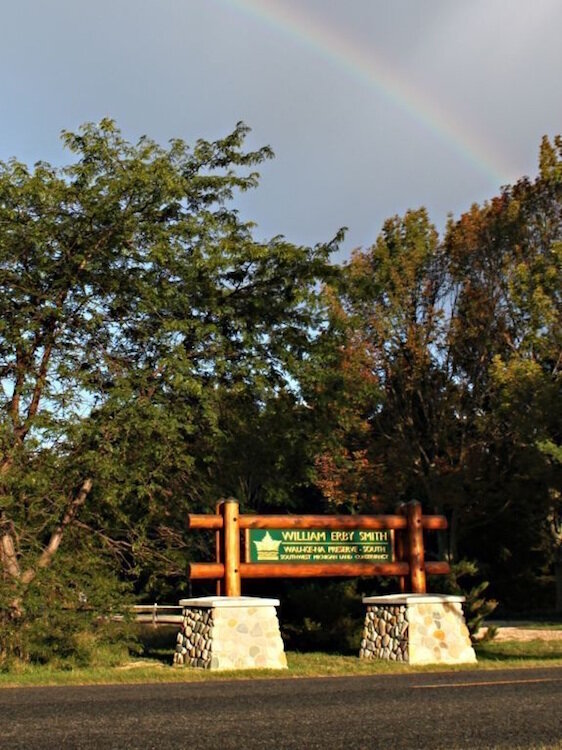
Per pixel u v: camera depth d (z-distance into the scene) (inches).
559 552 1202.6
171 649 717.9
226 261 684.1
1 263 621.3
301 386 753.6
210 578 582.6
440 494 1118.4
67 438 588.4
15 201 620.1
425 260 1163.3
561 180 1088.8
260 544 597.9
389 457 1127.6
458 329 1125.1
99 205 625.3
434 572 634.8
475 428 1145.4
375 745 257.0
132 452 621.6
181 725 295.1
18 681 467.2
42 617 568.1
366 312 1119.0
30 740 268.7
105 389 621.3
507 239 1114.7
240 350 730.2
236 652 531.8
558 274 972.6
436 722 299.4
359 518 624.7
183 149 724.7
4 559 597.0
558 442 1001.5
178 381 625.3
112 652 597.3
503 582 1385.3
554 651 725.9
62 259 634.8
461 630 593.3
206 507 724.0
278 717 311.9
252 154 740.7
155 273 669.9
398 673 505.0
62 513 627.2
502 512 1240.8
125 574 715.4
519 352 1064.8
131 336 677.3
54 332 627.5
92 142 652.1
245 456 743.1
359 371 1084.5
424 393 1146.0
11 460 585.6
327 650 694.5
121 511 647.8
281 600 711.1
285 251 732.7
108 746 257.9
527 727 288.8
